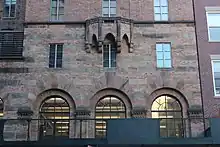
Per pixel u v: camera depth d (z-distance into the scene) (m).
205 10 26.62
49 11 26.73
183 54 25.59
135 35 25.95
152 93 24.83
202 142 21.78
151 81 24.94
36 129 24.09
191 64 25.36
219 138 21.80
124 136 21.64
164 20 26.53
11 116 24.23
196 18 26.42
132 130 21.75
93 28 25.48
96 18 25.48
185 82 24.94
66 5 26.75
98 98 24.75
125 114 24.53
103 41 25.16
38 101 24.69
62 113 24.61
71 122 24.27
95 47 25.58
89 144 21.81
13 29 28.11
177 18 26.44
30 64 25.30
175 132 24.14
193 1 26.92
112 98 24.95
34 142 21.98
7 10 28.83
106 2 27.02
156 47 25.88
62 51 25.72
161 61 25.62
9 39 26.67
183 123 24.25
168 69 25.25
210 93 24.64
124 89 24.73
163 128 24.23
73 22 26.19
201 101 24.52
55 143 21.94
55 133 24.14
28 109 24.30
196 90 24.75
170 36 26.02
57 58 25.66
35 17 26.47
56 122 24.39
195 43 25.88
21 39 26.66
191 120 24.14
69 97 24.81
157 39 25.92
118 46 25.17
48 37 25.95
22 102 24.50
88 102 24.52
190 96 24.62
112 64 25.44
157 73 25.11
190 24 26.31
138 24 26.20
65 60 25.41
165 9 27.02
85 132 23.97
